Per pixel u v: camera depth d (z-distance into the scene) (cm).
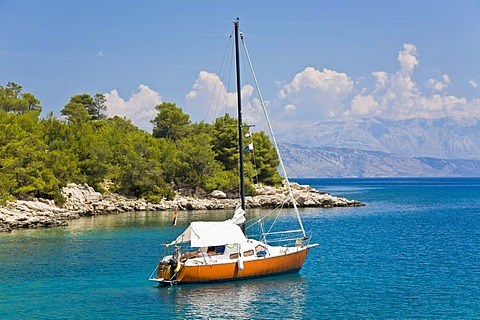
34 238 6950
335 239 7050
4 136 10138
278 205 12825
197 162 13312
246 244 4338
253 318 3444
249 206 12594
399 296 3953
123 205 11475
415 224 9100
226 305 3706
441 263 5241
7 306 3703
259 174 14375
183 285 4122
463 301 3828
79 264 5128
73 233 7494
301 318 3441
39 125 12600
